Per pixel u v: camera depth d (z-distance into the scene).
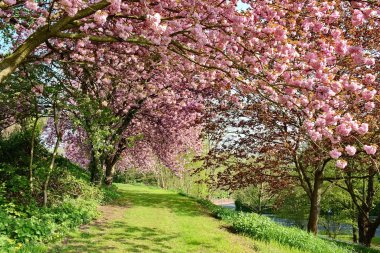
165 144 24.67
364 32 11.62
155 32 6.74
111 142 16.91
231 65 8.12
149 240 10.43
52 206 11.16
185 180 40.44
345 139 11.19
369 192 23.44
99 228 11.33
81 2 6.10
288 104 7.38
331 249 11.94
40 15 8.52
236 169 16.88
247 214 15.42
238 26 7.13
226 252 9.60
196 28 6.86
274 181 16.95
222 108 15.74
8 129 16.64
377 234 40.44
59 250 8.12
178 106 19.16
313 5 7.42
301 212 32.62
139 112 20.92
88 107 11.72
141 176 54.00
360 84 7.49
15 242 7.45
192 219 15.47
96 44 10.61
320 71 7.03
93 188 15.80
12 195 10.55
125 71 13.24
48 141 21.55
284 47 7.27
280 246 11.16
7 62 6.45
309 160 14.72
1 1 6.48
